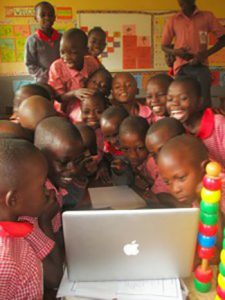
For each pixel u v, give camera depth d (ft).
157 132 4.32
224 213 3.16
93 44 10.49
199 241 2.74
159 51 14.75
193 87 5.34
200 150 3.33
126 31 14.42
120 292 2.75
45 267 2.94
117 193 4.50
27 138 4.02
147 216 2.57
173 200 4.17
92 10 14.07
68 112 7.12
